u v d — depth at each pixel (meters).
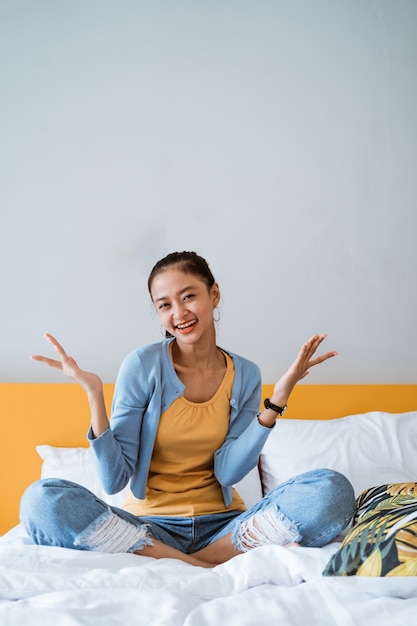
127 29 2.61
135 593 1.10
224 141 2.61
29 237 2.53
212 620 1.00
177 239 2.57
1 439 2.32
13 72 2.57
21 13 2.59
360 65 2.66
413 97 2.66
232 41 2.64
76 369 1.47
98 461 1.52
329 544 1.48
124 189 2.57
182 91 2.61
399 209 2.65
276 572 1.22
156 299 1.64
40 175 2.55
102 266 2.54
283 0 2.66
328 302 2.61
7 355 2.49
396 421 2.26
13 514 2.28
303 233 2.62
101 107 2.59
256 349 2.59
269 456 2.19
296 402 2.45
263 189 2.61
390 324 2.63
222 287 2.58
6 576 1.17
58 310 2.52
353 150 2.65
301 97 2.65
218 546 1.52
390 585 1.10
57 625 0.98
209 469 1.68
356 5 2.66
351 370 2.61
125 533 1.42
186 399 1.64
